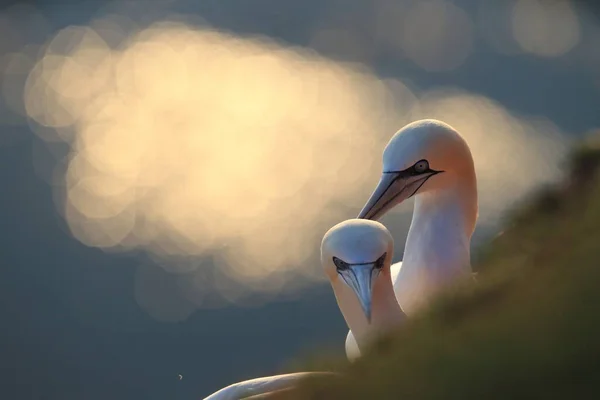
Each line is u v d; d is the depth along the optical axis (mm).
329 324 35562
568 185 11812
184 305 36969
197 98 58125
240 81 59500
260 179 48219
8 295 37250
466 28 63656
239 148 51562
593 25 63031
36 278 38562
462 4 65875
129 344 34688
